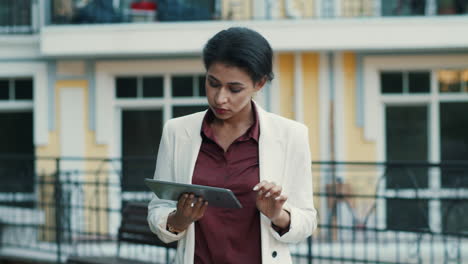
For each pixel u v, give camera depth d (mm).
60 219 6609
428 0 7535
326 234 7258
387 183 7383
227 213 1986
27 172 7809
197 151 2029
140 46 7199
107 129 7602
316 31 7074
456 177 7359
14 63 7680
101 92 7590
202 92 7602
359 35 7070
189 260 2010
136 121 7711
